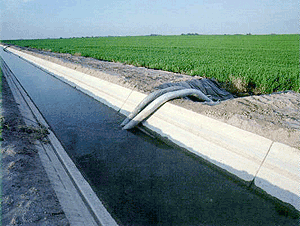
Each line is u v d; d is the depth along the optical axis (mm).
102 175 6508
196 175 6301
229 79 14328
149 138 8672
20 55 42656
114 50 36781
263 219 4770
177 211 5102
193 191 5707
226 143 6695
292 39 53719
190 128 7891
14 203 4055
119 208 5242
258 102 8656
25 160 5605
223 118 7273
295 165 5137
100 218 4840
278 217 4793
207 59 21812
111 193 5754
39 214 3912
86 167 6934
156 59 22328
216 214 4965
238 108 8016
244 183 5812
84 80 17625
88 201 5363
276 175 5352
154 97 9898
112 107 12445
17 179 4754
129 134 9102
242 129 6578
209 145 7066
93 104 13352
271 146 5742
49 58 28859
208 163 6781
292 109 7816
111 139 8711
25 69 27906
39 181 4922
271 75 13484
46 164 5973
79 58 28203
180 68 17922
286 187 5098
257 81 13320
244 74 14492
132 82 13188
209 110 7949
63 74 21734
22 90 17109
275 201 5152
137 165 6918
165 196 5574
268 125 6363
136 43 54531
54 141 8398
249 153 6082
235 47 37062
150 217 4973
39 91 16906
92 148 8070
